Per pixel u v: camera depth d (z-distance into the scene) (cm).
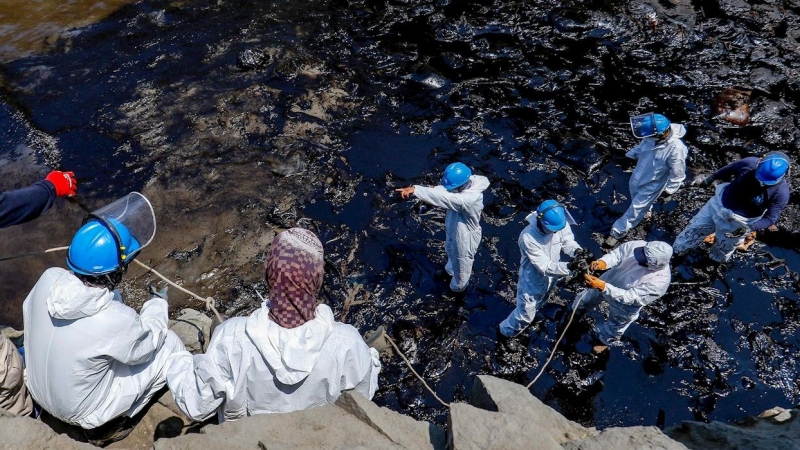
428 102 885
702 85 909
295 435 290
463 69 930
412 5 1034
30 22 983
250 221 735
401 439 299
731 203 627
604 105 881
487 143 833
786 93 898
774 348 635
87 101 861
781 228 739
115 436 355
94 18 994
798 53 953
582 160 806
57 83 884
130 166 784
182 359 348
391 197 767
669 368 621
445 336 640
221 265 691
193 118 847
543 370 612
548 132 845
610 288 534
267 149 815
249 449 281
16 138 808
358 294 672
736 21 1005
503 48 959
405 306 664
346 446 279
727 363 624
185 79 899
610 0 1021
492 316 661
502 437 278
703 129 850
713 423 337
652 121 614
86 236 314
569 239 549
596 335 642
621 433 301
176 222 726
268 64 925
